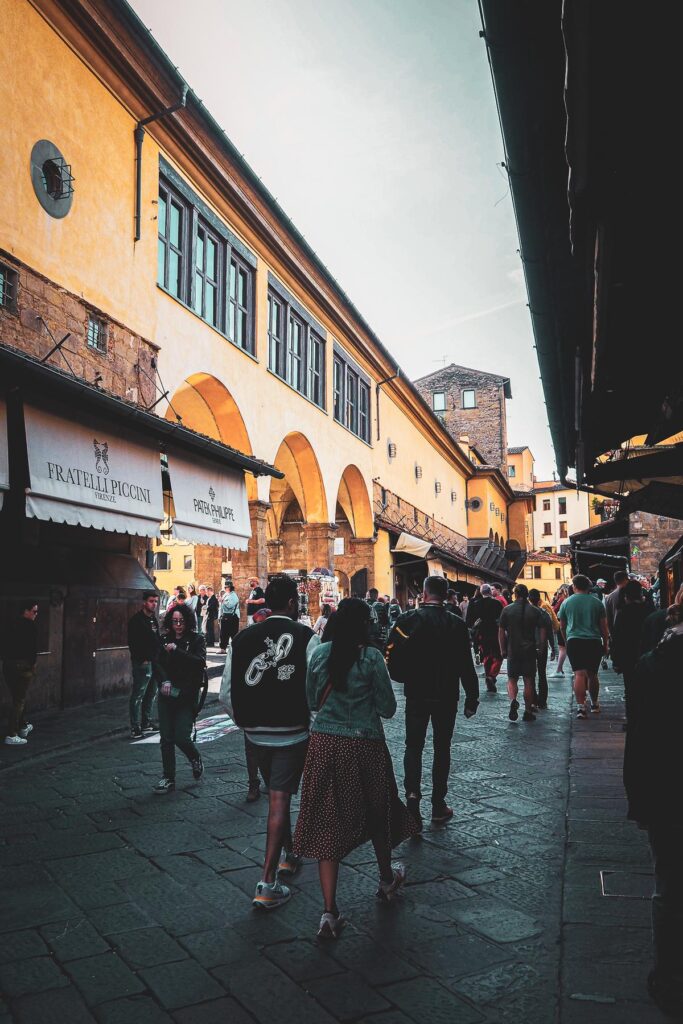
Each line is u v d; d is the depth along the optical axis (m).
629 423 9.41
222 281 17.08
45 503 8.89
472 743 8.44
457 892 4.13
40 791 6.45
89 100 12.18
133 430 10.91
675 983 2.86
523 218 5.64
